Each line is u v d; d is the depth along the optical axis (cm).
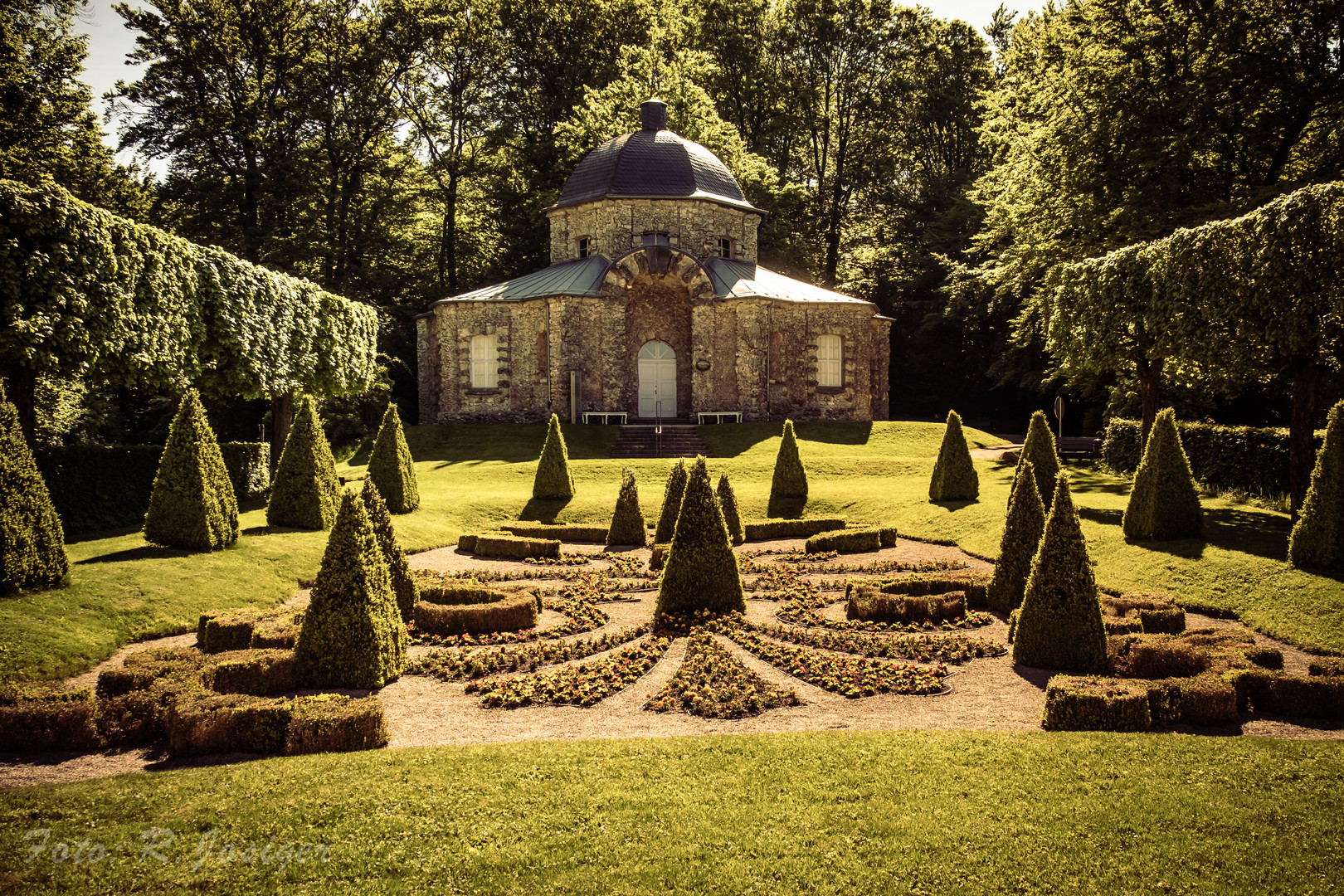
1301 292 1781
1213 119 2816
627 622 1494
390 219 5609
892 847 666
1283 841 670
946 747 873
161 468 1798
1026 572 1495
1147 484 1834
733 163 5291
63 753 940
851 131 6662
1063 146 3111
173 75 4662
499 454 3562
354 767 838
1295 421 1889
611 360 4175
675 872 635
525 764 839
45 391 3073
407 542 2219
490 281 5744
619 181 4391
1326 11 2673
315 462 2183
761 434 3741
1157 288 2128
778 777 797
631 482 2295
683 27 5906
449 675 1207
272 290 2706
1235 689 1006
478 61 5578
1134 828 694
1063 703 960
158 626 1401
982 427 5953
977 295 5141
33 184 3197
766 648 1286
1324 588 1420
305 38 5034
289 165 4859
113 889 627
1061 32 3309
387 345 5181
